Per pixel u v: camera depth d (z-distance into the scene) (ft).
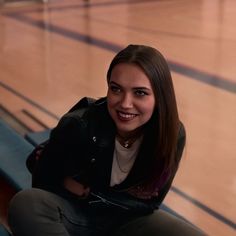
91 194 6.07
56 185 6.08
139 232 6.08
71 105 13.73
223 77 15.84
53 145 5.80
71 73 16.56
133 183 6.00
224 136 11.67
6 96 14.33
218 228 8.22
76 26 23.35
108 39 20.86
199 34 21.56
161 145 5.65
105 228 6.20
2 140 10.30
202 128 12.11
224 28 22.63
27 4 28.66
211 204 8.91
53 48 19.61
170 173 6.00
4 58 18.31
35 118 12.72
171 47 19.45
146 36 21.24
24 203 5.71
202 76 15.94
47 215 5.71
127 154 5.83
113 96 5.50
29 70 16.88
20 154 9.71
